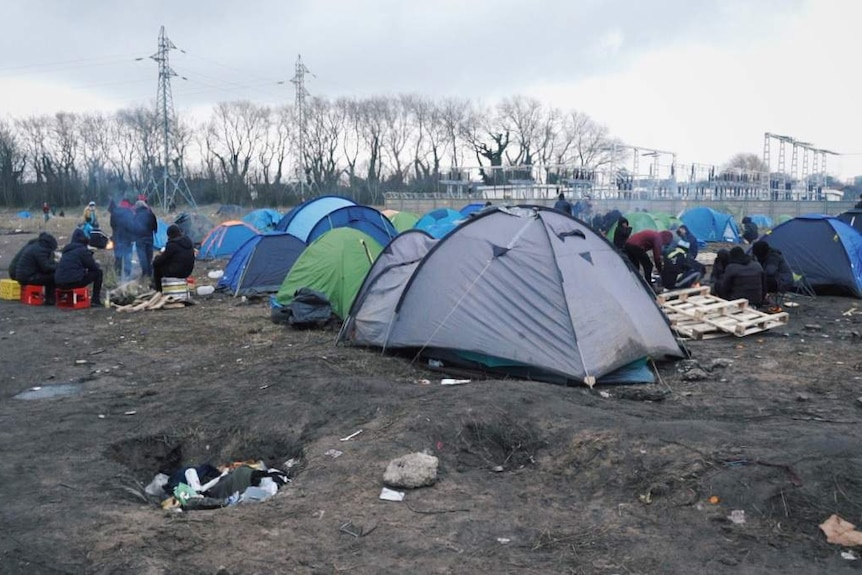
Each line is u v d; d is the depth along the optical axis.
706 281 16.70
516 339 8.71
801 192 51.72
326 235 13.38
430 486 5.72
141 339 11.62
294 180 83.19
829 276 15.48
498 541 4.80
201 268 21.55
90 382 9.14
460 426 6.72
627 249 15.60
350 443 6.59
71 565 4.48
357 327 10.55
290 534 4.91
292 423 7.24
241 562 4.51
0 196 74.56
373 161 87.00
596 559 4.52
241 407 7.75
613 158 64.88
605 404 7.57
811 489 5.02
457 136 86.50
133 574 4.34
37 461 6.37
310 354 10.00
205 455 7.11
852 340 10.98
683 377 8.79
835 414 7.18
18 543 4.75
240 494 6.02
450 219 23.09
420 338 9.44
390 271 10.65
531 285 8.88
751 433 6.13
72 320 13.24
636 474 5.67
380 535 4.89
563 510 5.30
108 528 4.97
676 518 5.01
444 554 4.62
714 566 4.36
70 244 14.62
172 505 6.01
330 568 4.45
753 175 62.22
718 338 11.22
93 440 6.96
